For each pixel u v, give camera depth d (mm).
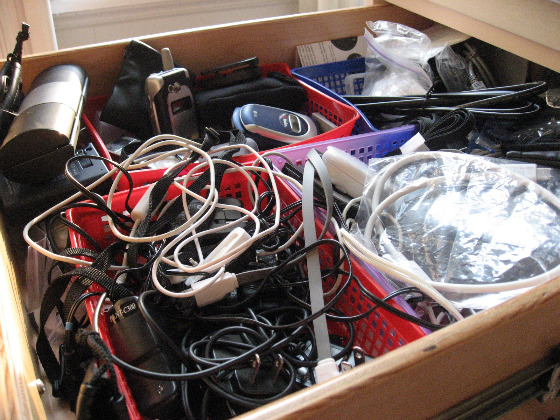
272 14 1615
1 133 739
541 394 493
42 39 1234
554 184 687
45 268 694
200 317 542
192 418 464
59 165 699
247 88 947
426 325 501
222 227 625
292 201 707
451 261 585
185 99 893
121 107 924
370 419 355
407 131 854
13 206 697
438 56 1001
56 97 752
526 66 997
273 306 596
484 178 654
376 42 1012
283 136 844
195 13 1506
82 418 350
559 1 692
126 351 507
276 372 484
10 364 338
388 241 600
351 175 682
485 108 886
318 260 560
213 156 749
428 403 392
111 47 947
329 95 988
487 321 368
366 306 588
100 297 549
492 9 814
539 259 565
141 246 649
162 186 648
